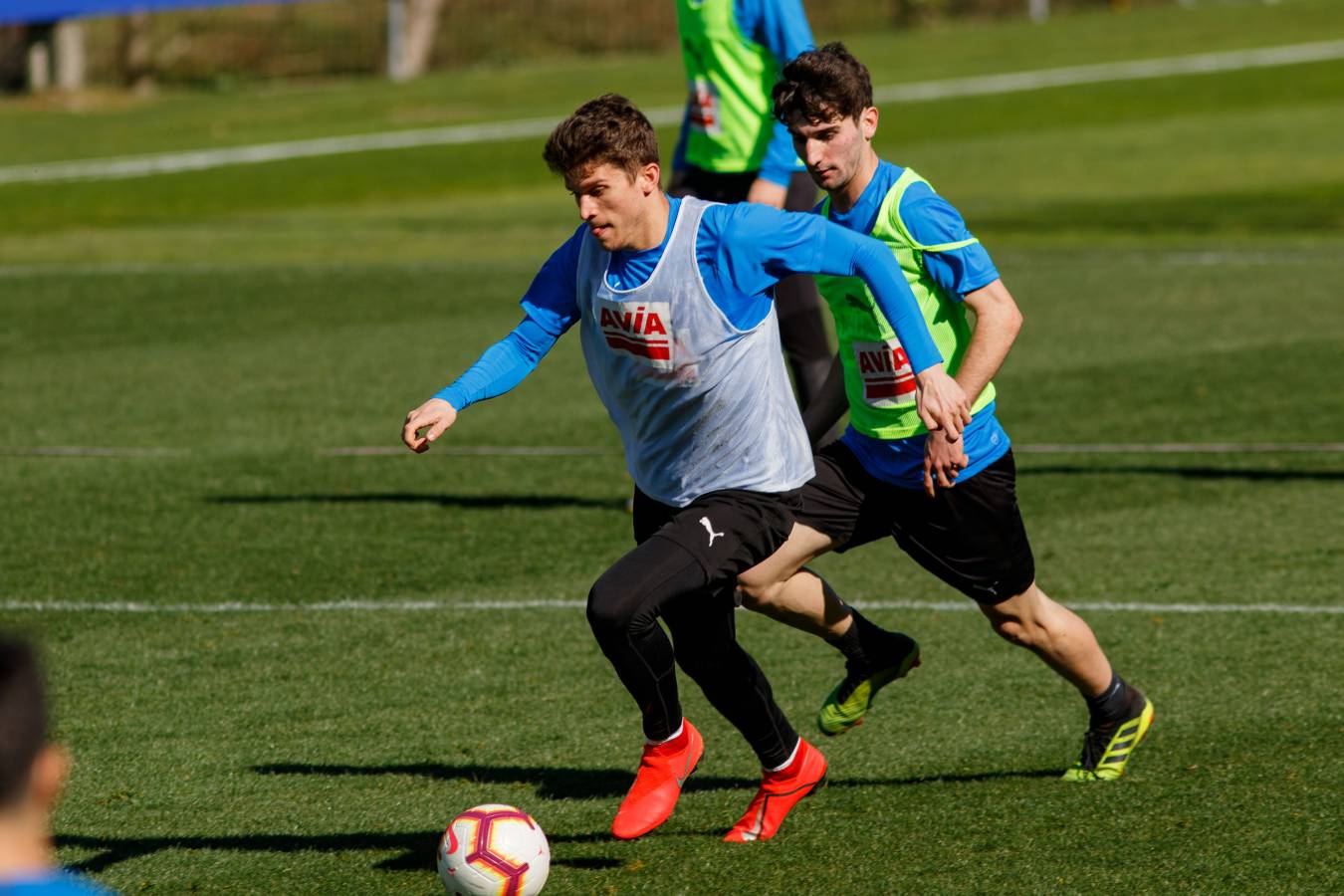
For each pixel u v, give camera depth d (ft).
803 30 82.33
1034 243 182.09
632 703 60.85
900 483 50.83
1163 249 175.94
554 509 89.15
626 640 43.65
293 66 399.44
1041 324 139.33
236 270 172.04
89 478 96.02
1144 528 82.99
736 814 50.78
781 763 47.96
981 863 46.29
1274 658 63.82
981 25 447.83
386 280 165.58
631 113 42.70
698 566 44.21
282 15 424.46
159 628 69.87
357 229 200.44
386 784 53.42
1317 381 115.75
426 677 63.67
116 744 56.90
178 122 306.35
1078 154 247.70
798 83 48.34
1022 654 65.62
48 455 101.55
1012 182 226.58
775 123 83.30
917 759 54.95
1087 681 51.72
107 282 165.48
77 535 84.43
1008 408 110.63
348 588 75.41
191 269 172.76
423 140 276.82
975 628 69.05
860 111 48.62
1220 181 222.07
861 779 53.31
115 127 301.63
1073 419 107.04
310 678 63.67
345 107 323.98
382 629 69.51
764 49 82.89
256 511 88.89
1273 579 74.02
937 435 45.34
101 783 53.42
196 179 241.96
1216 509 86.07
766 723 47.37
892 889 44.75
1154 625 68.28
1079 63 357.61
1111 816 49.34
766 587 51.39
